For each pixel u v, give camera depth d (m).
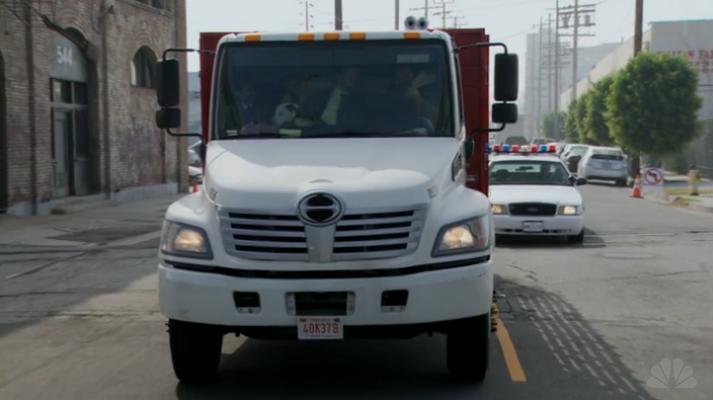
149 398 6.29
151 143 27.62
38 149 20.64
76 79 23.20
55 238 16.44
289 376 6.83
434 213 5.78
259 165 6.20
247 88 7.11
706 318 8.95
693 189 28.91
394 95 7.02
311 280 5.59
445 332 6.26
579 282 11.15
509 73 7.20
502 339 8.02
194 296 5.74
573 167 40.47
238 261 5.67
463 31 8.92
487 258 5.98
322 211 5.56
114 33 24.64
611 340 7.99
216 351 6.63
